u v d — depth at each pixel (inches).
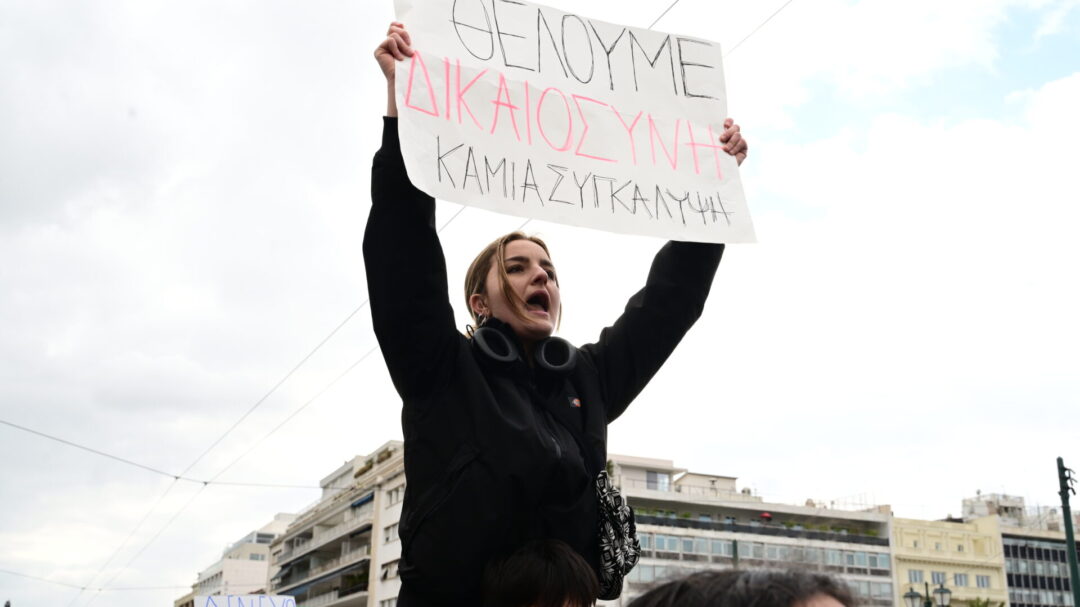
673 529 2132.1
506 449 91.5
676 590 42.9
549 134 111.2
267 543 4229.8
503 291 104.7
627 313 115.9
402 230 94.8
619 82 120.4
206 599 384.5
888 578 2388.0
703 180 119.8
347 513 2539.4
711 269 117.8
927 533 2507.4
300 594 2790.4
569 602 87.7
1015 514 2938.0
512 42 113.7
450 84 106.0
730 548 2161.7
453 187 100.3
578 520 95.3
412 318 93.4
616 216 111.0
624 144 116.4
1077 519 2851.9
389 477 2261.3
